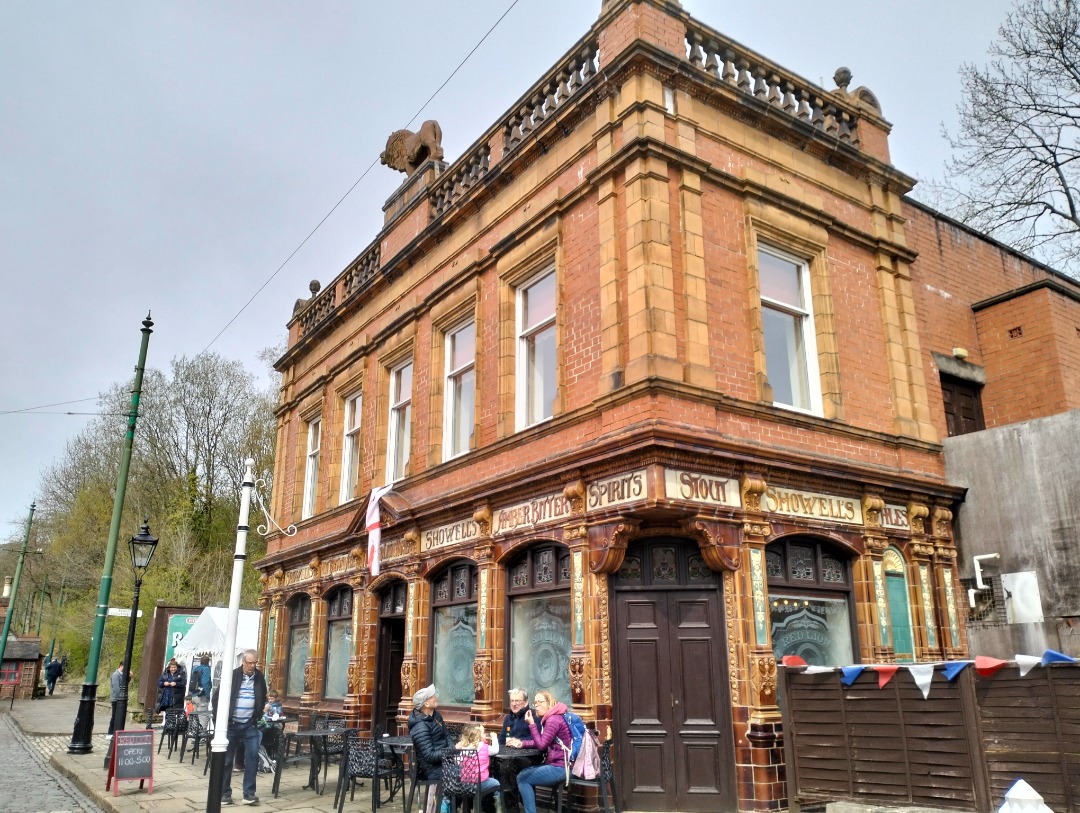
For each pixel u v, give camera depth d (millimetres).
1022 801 5348
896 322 12352
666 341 9289
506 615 11094
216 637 15812
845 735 7578
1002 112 16531
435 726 9133
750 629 8992
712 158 10695
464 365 13492
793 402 11039
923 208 13992
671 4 10789
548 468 10078
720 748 8742
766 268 11180
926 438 12031
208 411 35906
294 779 12602
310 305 20594
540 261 11617
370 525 13570
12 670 34438
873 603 10438
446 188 14891
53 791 11836
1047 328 13430
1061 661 6547
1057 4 15672
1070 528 10766
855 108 12930
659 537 9414
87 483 39125
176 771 13398
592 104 10914
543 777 8062
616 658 9188
